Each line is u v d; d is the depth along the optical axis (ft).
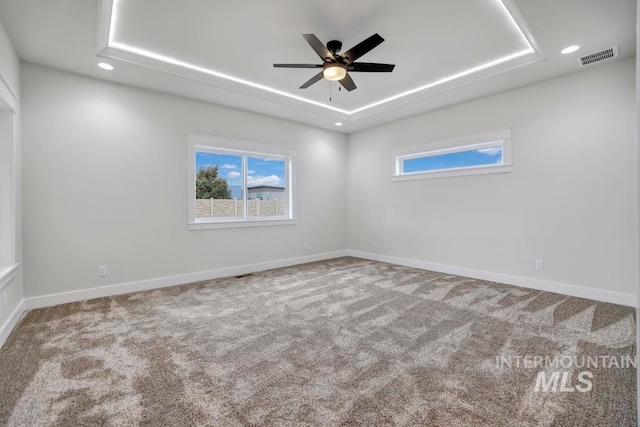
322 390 5.94
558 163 11.99
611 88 10.80
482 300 11.21
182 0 7.86
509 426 4.95
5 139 9.09
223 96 13.73
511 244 13.34
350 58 9.09
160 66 11.10
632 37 9.18
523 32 9.24
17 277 9.61
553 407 5.39
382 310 10.27
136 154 12.60
